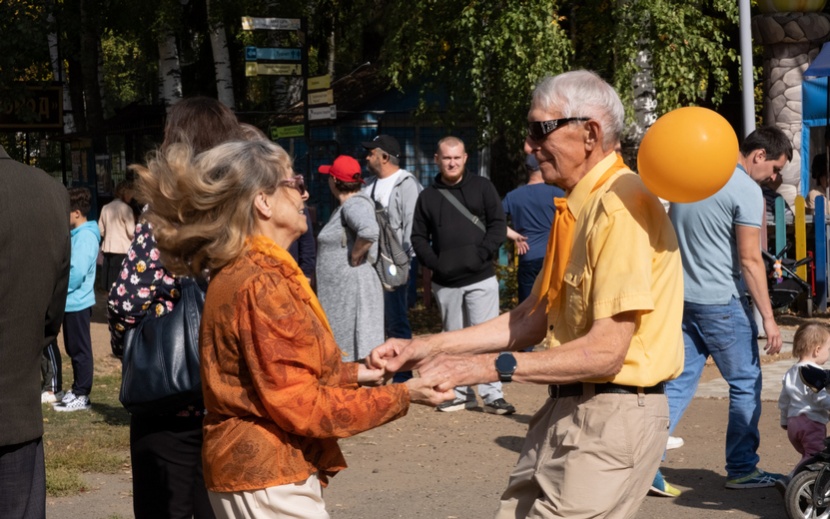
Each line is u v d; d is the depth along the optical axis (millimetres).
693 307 6016
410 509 6004
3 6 19891
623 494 3322
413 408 8781
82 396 9094
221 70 22344
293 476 3010
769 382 9234
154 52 27172
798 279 11883
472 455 7254
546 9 12844
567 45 13367
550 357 3174
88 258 9016
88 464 7008
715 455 7074
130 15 23141
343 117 21141
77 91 30422
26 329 3662
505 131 14578
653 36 13492
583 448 3305
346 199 8156
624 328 3191
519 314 3711
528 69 12867
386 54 15016
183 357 3814
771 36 16016
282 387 2918
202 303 3869
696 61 13898
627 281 3166
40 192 3703
